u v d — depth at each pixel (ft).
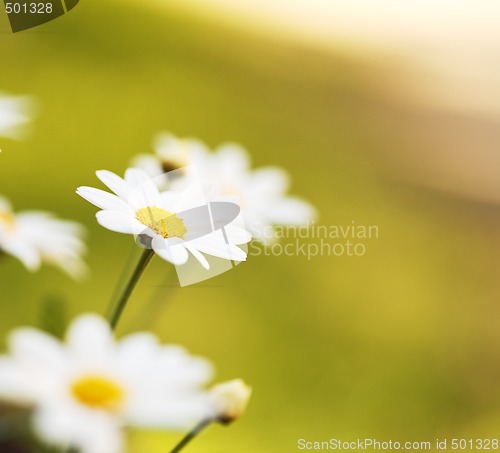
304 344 3.10
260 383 2.77
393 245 3.88
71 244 2.01
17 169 3.21
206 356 2.83
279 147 4.33
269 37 5.30
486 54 5.38
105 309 2.55
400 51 5.43
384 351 3.20
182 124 4.16
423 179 4.43
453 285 3.76
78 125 3.65
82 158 3.47
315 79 4.98
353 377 3.01
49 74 3.94
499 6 5.45
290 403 2.72
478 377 3.21
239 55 4.98
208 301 3.05
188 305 3.01
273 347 2.98
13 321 2.29
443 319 3.55
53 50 4.16
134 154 3.67
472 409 3.05
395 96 4.99
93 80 4.12
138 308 2.20
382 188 4.24
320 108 4.80
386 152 4.47
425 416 2.90
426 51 5.44
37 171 3.23
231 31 5.23
